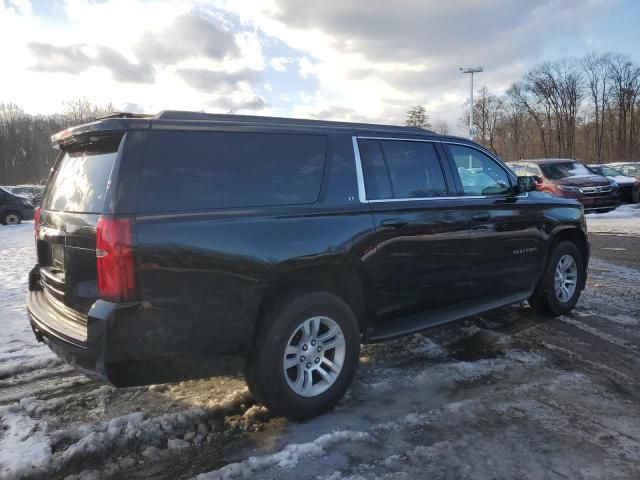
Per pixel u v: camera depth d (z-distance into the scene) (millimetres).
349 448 3031
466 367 4207
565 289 5590
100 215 2787
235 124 3244
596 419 3334
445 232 4156
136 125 2889
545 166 16547
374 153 3881
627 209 17703
